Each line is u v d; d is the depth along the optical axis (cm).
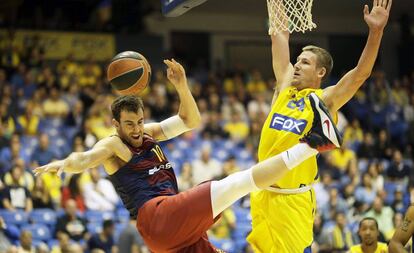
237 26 2439
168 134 578
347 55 2469
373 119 2048
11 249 1075
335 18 2433
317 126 470
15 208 1215
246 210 1383
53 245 1170
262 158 542
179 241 509
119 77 535
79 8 2238
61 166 493
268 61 2488
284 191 528
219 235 1309
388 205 1439
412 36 2391
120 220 1282
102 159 513
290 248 521
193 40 2394
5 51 1900
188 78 2048
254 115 1827
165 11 646
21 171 1252
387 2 521
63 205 1268
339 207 1382
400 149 2000
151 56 2152
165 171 538
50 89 1727
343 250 1227
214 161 1495
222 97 1977
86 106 1716
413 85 2289
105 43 2094
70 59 1950
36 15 2075
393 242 571
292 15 581
